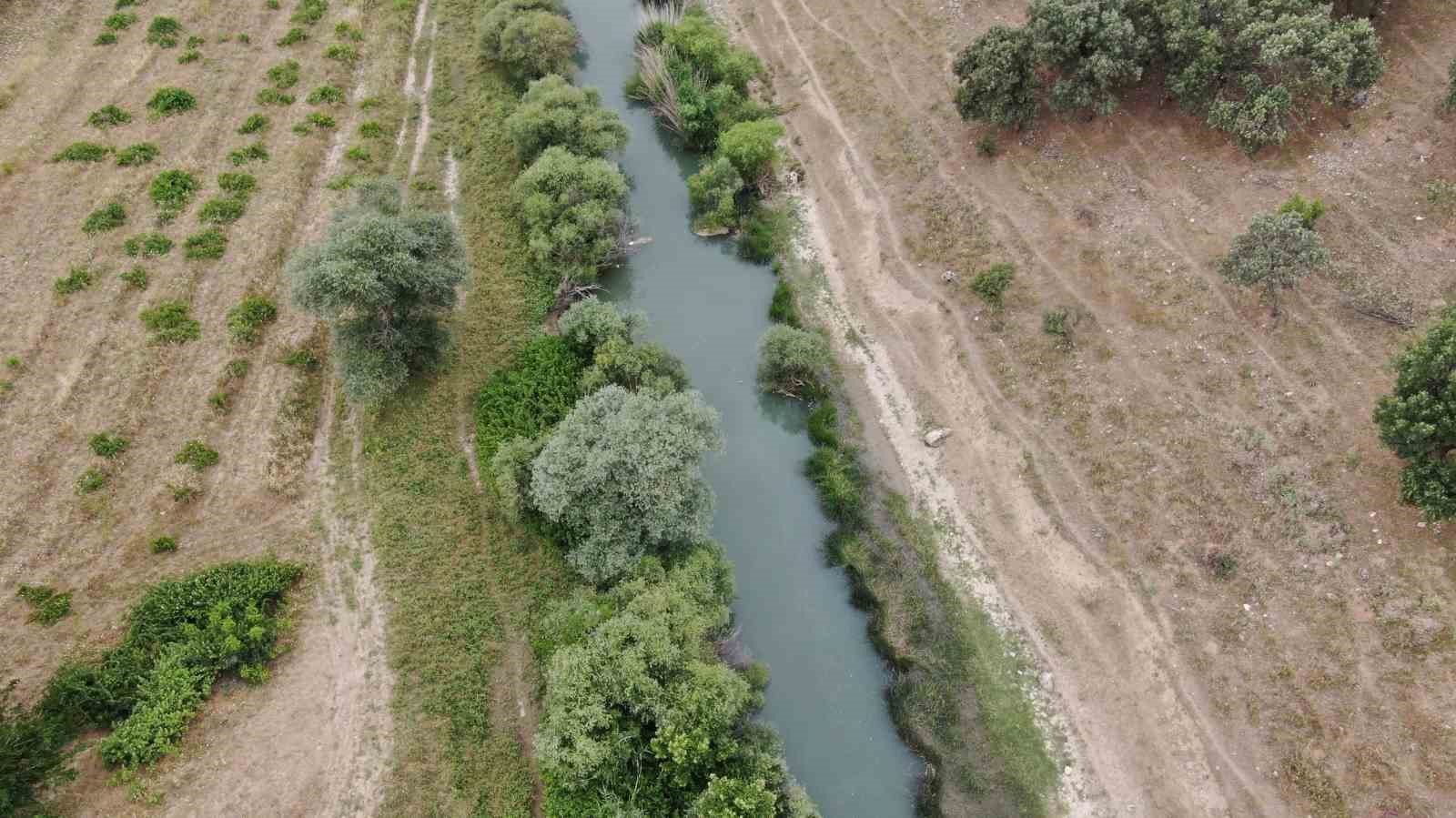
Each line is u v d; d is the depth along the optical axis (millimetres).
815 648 32406
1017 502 35031
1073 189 42375
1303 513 31172
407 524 33719
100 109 48688
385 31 57656
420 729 28672
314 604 31344
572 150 47531
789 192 48594
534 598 32312
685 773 25812
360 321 36531
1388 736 26828
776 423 39594
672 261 46125
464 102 53625
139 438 34844
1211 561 31500
